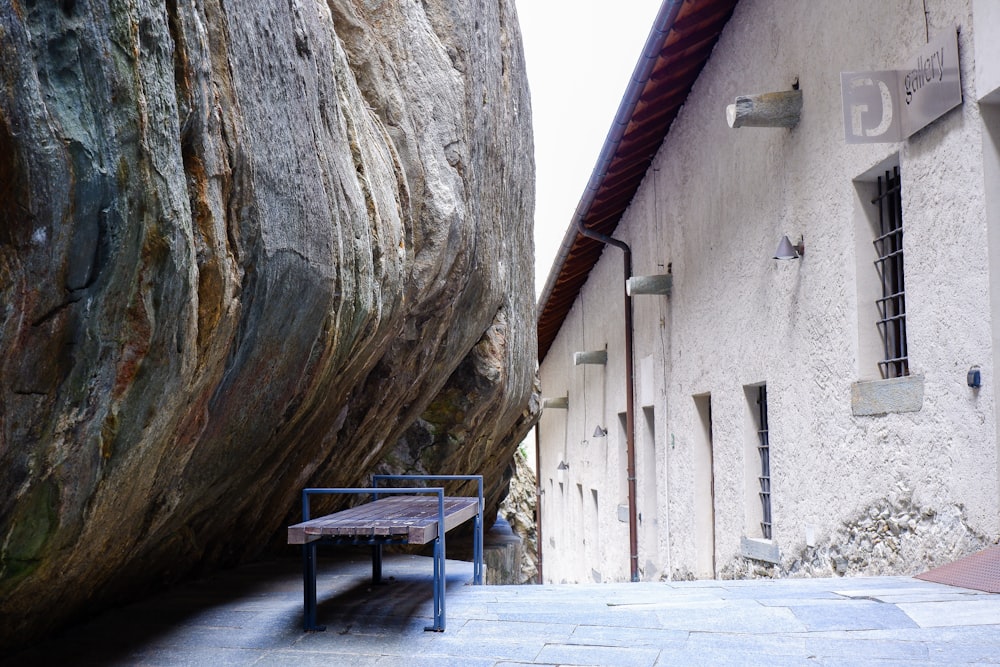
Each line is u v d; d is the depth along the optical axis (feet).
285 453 19.20
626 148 43.47
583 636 14.94
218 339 11.84
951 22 19.34
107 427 10.30
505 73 30.81
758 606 16.72
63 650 14.15
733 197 33.63
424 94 22.45
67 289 8.85
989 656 12.92
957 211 19.31
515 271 35.76
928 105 20.15
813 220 26.55
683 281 40.57
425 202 21.94
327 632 15.57
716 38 35.27
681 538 40.55
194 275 10.59
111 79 8.84
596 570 62.34
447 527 16.89
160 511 14.23
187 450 13.19
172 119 9.87
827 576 25.75
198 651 14.29
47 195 8.20
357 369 20.18
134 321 9.83
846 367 24.52
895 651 13.35
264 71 12.78
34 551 10.75
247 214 12.16
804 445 27.30
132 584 17.38
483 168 26.45
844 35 24.34
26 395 8.97
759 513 32.48
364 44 20.59
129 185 9.11
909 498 21.39
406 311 21.77
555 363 87.15
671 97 39.73
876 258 23.94
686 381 40.04
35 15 8.13
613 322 56.80
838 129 24.85
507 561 42.63
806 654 13.37
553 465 87.51
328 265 15.01
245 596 19.07
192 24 10.53
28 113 7.95
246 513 21.45
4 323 8.27
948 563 19.79
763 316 30.66
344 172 16.39
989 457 18.31
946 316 19.79
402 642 14.80
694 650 13.83
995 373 18.16
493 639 14.92
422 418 33.04
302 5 14.44
